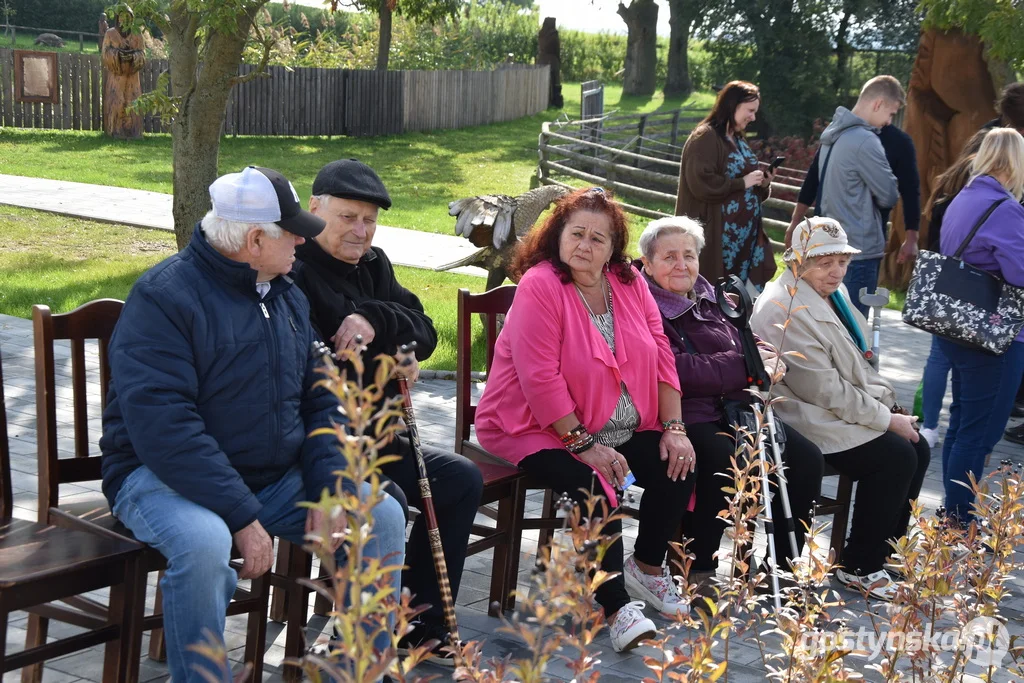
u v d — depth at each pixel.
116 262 10.76
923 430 6.47
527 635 1.86
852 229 7.04
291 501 3.20
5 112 22.17
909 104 11.85
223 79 9.62
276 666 3.57
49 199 14.30
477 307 4.41
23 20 39.47
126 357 2.93
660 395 4.21
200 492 2.90
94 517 3.16
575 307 4.04
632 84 38.34
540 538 4.59
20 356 7.14
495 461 4.20
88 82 22.50
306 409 3.33
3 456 3.17
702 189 7.04
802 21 23.75
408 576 3.69
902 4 23.98
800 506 4.32
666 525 4.12
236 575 3.02
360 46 30.14
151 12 9.18
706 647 2.28
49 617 3.13
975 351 4.99
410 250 12.53
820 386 4.48
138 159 19.25
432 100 26.81
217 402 3.06
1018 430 6.92
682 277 4.40
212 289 3.06
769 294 4.66
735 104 7.08
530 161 22.67
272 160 20.31
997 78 11.30
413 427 3.43
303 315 3.31
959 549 3.04
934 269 5.02
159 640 3.54
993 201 4.94
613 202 4.14
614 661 3.76
